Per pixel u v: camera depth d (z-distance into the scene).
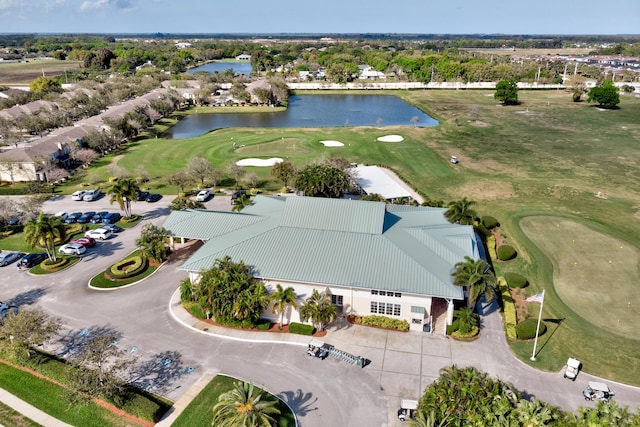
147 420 33.78
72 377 34.56
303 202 52.62
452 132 131.12
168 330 44.81
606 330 45.50
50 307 48.59
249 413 30.12
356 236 49.16
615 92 160.62
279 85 188.88
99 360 35.75
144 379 38.22
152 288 52.28
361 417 34.50
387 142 119.44
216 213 58.50
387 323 44.78
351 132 131.50
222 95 195.50
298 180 71.94
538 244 63.34
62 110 145.88
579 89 186.25
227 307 42.72
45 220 56.81
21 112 135.50
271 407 31.45
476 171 96.00
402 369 39.53
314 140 121.88
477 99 190.12
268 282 45.75
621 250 61.62
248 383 37.47
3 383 38.38
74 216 70.81
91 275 55.41
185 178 80.06
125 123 121.06
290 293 43.28
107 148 111.31
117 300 49.91
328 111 173.50
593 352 42.09
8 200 71.19
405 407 34.03
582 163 101.50
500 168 98.12
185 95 188.00
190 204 65.19
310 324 44.84
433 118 157.12
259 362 40.41
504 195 82.12
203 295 43.72
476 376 31.30
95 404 35.59
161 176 92.62
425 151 110.88
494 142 119.88
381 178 83.12
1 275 55.75
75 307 48.66
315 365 40.00
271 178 91.06
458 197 81.00
